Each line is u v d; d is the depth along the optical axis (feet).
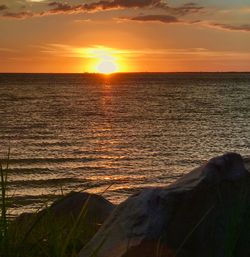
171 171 128.47
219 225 11.73
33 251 11.36
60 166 130.62
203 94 520.83
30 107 336.90
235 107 345.92
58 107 341.21
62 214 23.76
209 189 11.84
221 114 295.48
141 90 620.49
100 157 146.72
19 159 139.23
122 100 425.28
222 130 217.97
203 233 11.57
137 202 12.26
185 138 192.03
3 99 421.18
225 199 12.00
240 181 12.27
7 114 284.41
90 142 177.68
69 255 13.02
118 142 179.63
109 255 11.55
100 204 24.66
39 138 186.19
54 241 12.22
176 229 11.59
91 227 16.97
